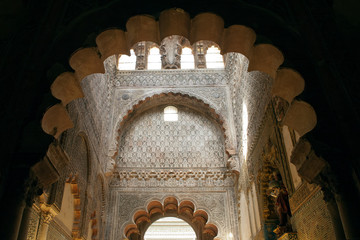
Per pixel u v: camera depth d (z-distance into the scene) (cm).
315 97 433
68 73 463
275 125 733
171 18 519
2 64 452
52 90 458
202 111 1364
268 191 782
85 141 888
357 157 377
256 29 496
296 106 438
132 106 1285
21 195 379
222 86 1351
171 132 1317
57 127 475
